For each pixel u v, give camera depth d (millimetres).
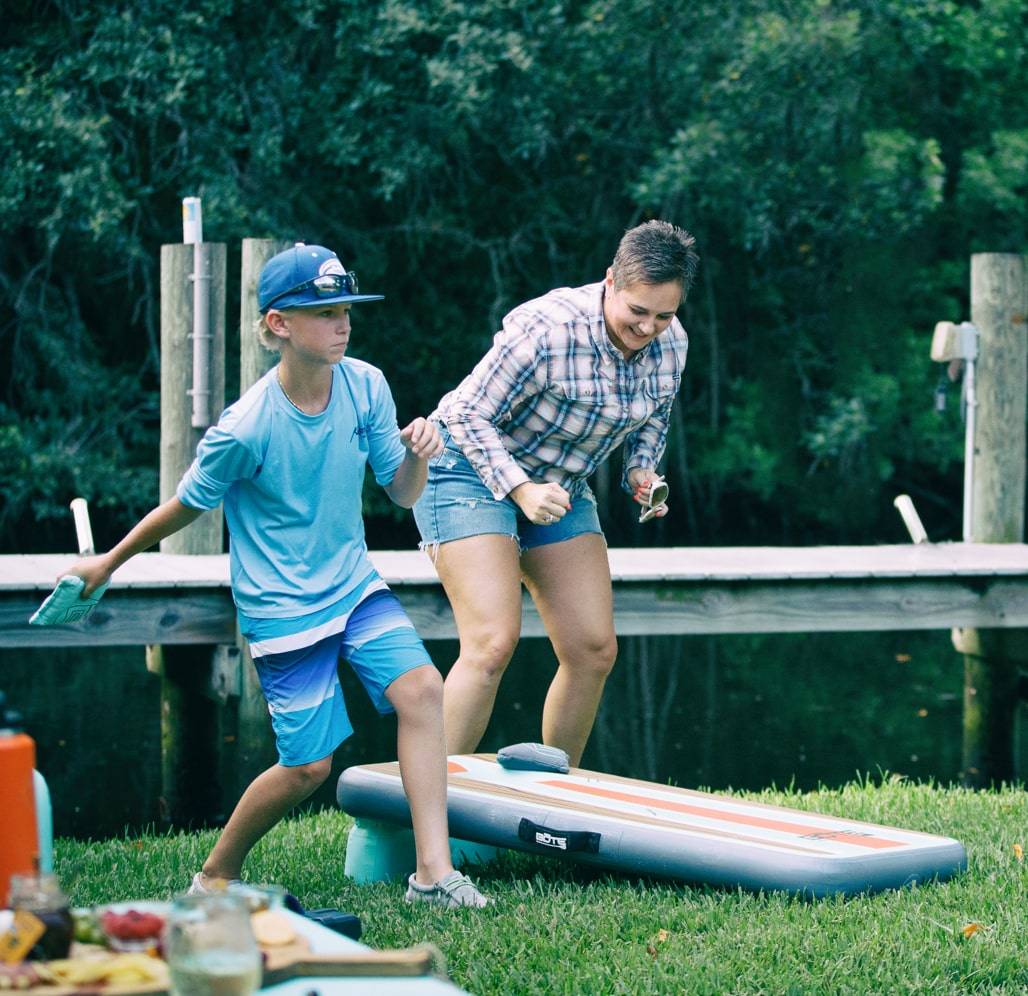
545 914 4074
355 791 4754
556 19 16766
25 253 18078
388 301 19656
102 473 17625
